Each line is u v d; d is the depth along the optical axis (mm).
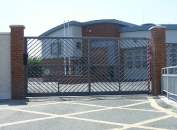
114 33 30016
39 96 11773
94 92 12062
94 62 13891
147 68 12398
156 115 7590
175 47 12852
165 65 11992
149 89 12305
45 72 12430
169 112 8023
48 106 9375
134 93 12266
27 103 10180
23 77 11500
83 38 12148
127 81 12758
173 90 9734
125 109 8602
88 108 8859
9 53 11523
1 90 11406
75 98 11445
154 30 12047
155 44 11992
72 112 8180
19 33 11531
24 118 7395
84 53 13797
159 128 6117
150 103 9812
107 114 7801
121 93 12211
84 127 6289
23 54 11531
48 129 6152
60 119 7199
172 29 28203
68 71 13430
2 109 8875
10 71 11500
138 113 7914
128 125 6438
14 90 11414
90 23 30266
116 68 13375
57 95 11930
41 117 7492
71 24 29422
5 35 11531
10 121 7047
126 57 13555
